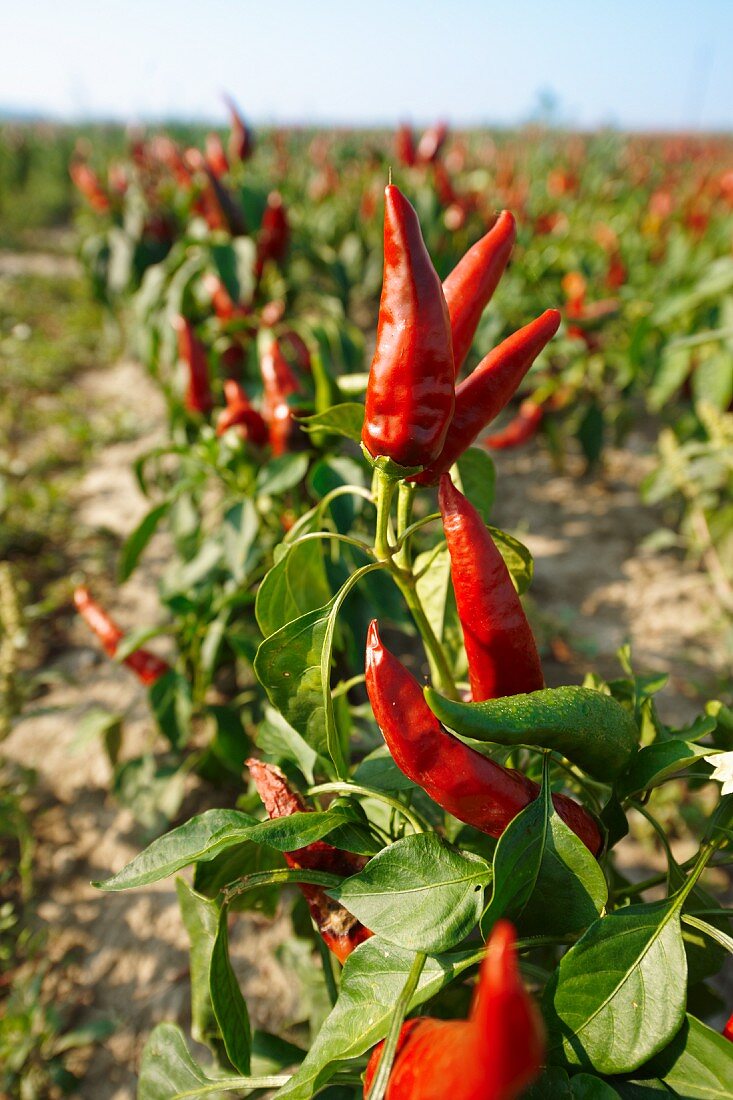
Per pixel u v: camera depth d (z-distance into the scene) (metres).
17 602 0.78
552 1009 0.28
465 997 0.40
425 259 0.29
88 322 2.29
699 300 1.00
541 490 1.35
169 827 0.72
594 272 1.64
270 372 0.64
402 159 1.80
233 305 0.96
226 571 0.74
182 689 0.67
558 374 1.41
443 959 0.30
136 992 0.61
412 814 0.33
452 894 0.30
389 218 0.29
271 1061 0.42
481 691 0.33
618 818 0.33
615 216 2.24
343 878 0.33
